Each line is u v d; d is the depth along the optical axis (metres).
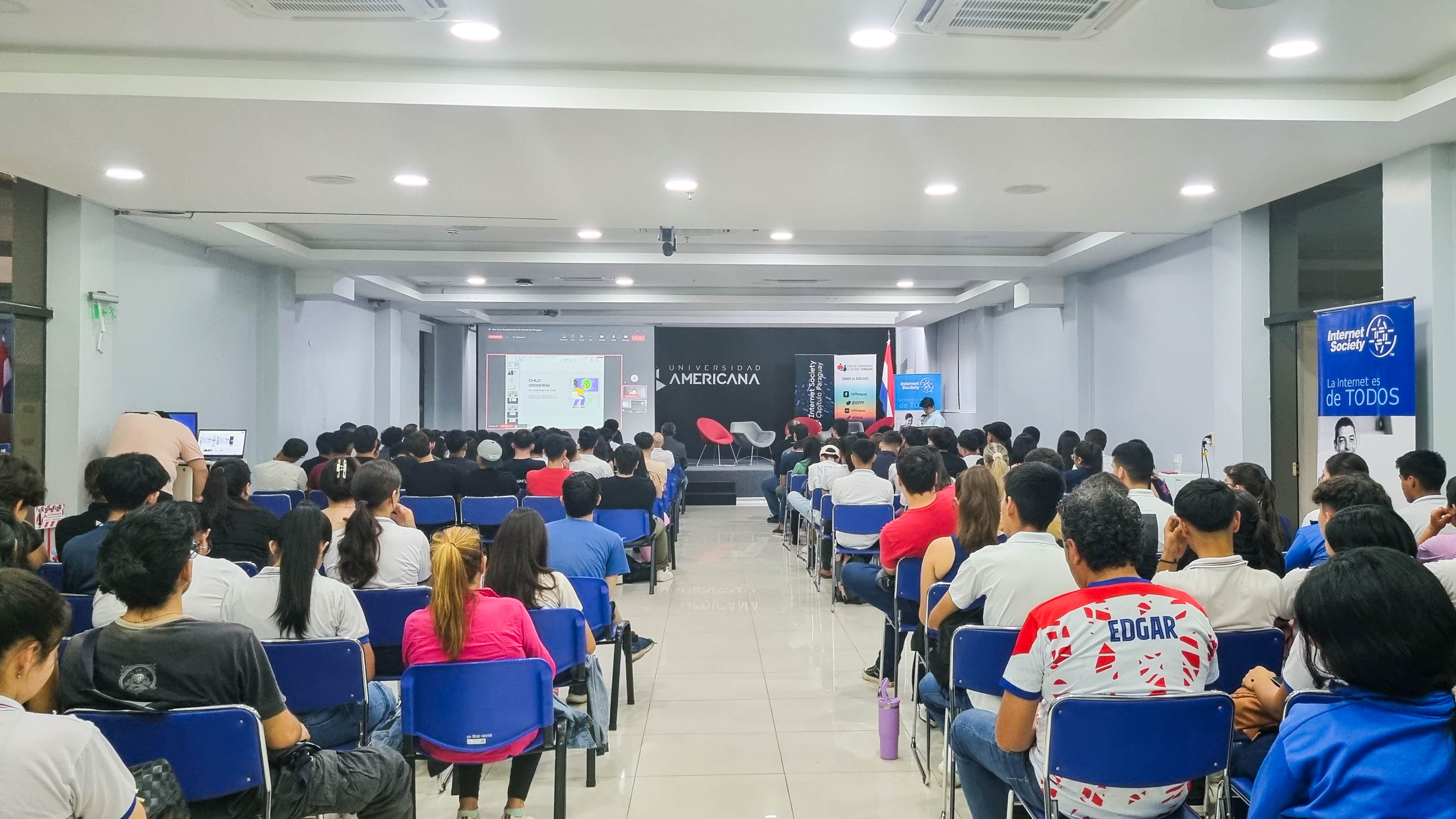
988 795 2.58
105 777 1.49
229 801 2.06
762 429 18.67
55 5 3.65
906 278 11.17
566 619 3.27
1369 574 1.28
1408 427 4.92
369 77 4.26
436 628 2.74
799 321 15.95
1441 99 4.25
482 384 16.17
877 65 4.29
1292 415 6.68
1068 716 1.99
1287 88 4.52
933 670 3.18
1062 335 10.67
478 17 3.76
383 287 11.48
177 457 6.15
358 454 7.39
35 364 6.24
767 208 6.60
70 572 3.29
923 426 13.96
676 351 18.61
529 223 7.24
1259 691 2.33
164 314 7.80
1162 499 5.63
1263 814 1.34
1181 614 2.07
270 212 6.85
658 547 7.67
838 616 6.38
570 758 3.79
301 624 2.76
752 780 3.54
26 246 6.14
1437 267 4.96
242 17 3.76
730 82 4.38
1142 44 4.02
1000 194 6.11
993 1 3.52
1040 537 2.93
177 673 2.04
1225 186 5.89
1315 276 6.32
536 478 7.07
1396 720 1.25
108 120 4.53
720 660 5.27
